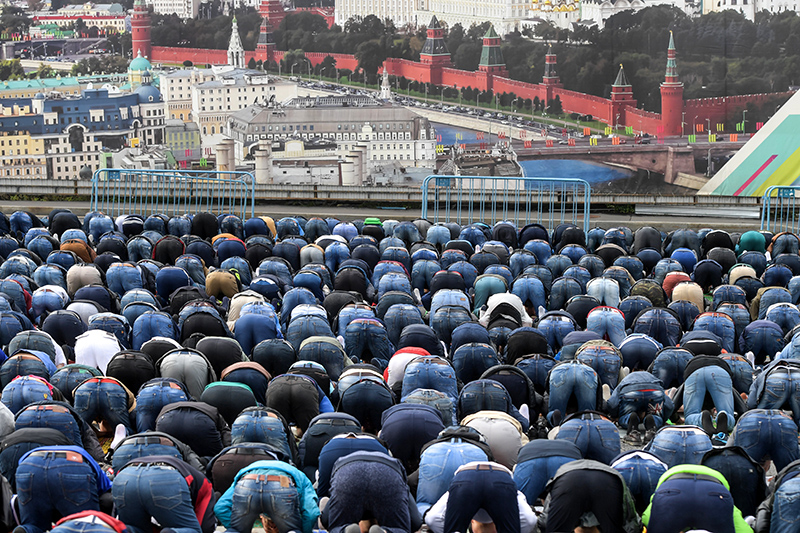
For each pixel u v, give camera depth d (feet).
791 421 29.84
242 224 68.80
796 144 119.14
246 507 24.26
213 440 29.17
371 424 33.12
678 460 28.48
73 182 106.11
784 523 24.86
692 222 94.12
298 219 74.38
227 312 50.37
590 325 44.06
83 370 34.22
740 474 27.14
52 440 26.14
